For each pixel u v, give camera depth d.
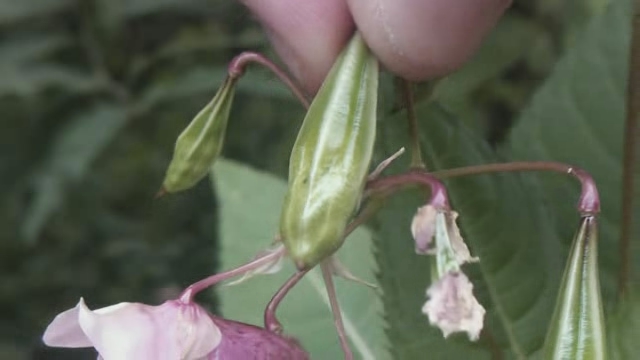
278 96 0.29
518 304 0.18
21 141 0.51
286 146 0.29
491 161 0.19
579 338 0.16
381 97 0.18
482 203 0.19
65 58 0.47
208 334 0.17
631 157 0.17
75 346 0.18
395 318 0.18
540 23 0.41
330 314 0.22
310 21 0.18
